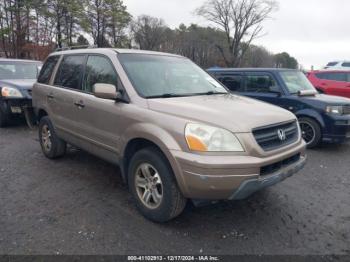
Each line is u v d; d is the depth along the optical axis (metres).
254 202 3.92
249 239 3.09
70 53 4.92
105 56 4.07
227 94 4.23
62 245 2.92
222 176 2.76
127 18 42.53
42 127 5.45
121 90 3.66
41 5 29.97
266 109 3.44
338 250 2.94
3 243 2.93
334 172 5.16
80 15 34.41
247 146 2.85
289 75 7.23
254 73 7.41
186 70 4.41
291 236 3.16
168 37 54.81
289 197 4.11
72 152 5.84
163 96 3.64
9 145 6.38
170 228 3.25
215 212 3.62
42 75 5.57
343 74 11.95
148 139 3.18
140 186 3.48
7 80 8.12
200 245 2.97
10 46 27.39
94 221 3.36
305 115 6.57
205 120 2.93
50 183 4.39
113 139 3.72
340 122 6.22
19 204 3.74
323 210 3.75
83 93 4.29
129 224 3.31
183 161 2.86
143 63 4.02
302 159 3.54
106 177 4.66
